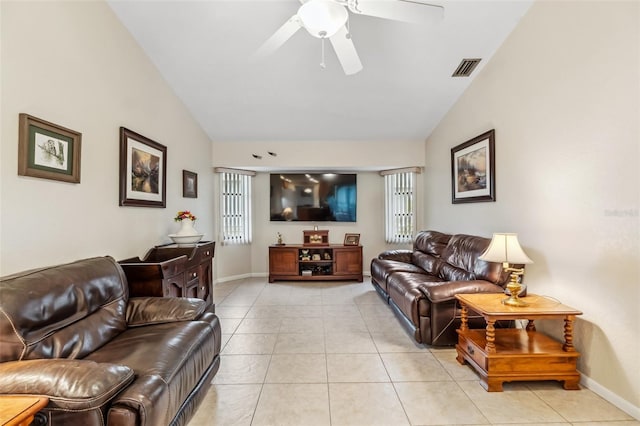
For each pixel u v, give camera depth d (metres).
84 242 2.30
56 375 1.18
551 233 2.45
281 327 3.27
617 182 1.91
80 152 2.22
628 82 1.83
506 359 2.09
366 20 2.75
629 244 1.84
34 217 1.89
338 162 5.25
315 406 1.93
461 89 3.80
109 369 1.27
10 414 0.99
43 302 1.54
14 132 1.76
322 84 3.71
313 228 5.92
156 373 1.45
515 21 2.78
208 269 3.75
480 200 3.47
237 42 3.02
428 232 4.57
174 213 3.79
